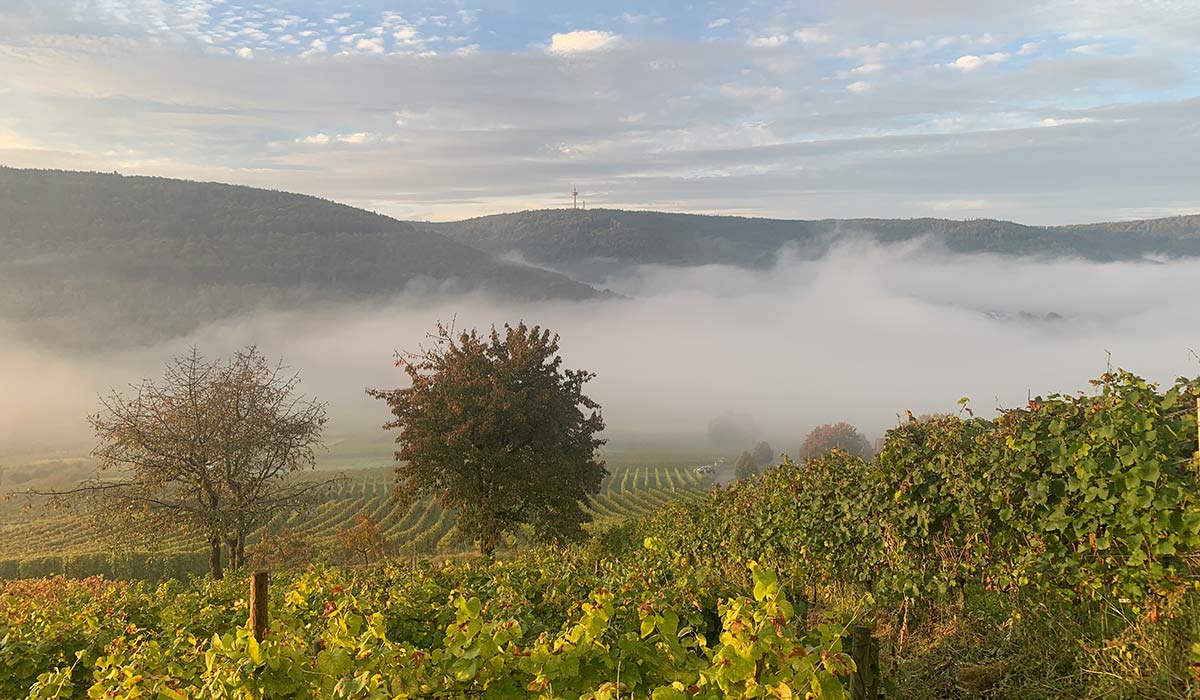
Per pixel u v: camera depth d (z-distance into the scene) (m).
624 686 4.29
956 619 7.83
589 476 29.41
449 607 8.61
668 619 4.48
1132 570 6.59
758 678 3.55
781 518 11.68
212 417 26.80
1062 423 7.16
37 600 14.26
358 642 4.73
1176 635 5.61
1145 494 6.46
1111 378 7.08
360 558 43.47
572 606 7.41
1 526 79.12
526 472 27.09
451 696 4.36
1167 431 6.73
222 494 27.95
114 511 26.56
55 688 6.93
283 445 27.98
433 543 60.91
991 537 7.77
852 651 4.80
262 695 4.47
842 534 9.82
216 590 12.91
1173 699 5.02
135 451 26.98
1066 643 6.52
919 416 9.23
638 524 28.67
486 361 28.91
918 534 8.46
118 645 7.58
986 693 6.27
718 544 14.50
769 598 3.74
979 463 7.91
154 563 46.38
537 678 4.24
